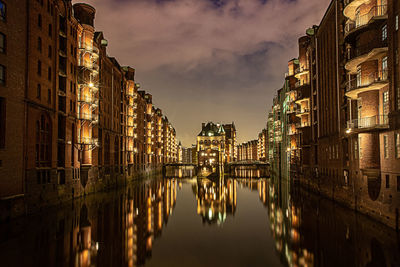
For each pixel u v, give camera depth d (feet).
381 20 78.18
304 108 174.81
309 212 102.27
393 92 71.82
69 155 125.08
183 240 73.72
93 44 155.63
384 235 67.21
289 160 230.07
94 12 151.43
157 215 104.42
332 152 124.88
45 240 66.64
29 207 92.99
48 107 107.34
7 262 53.16
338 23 116.06
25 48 95.20
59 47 122.62
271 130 389.19
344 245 62.59
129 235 75.36
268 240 74.08
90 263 54.08
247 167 597.52
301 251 61.05
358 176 94.89
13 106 87.86
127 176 235.81
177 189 198.39
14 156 87.35
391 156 72.38
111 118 193.57
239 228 87.35
